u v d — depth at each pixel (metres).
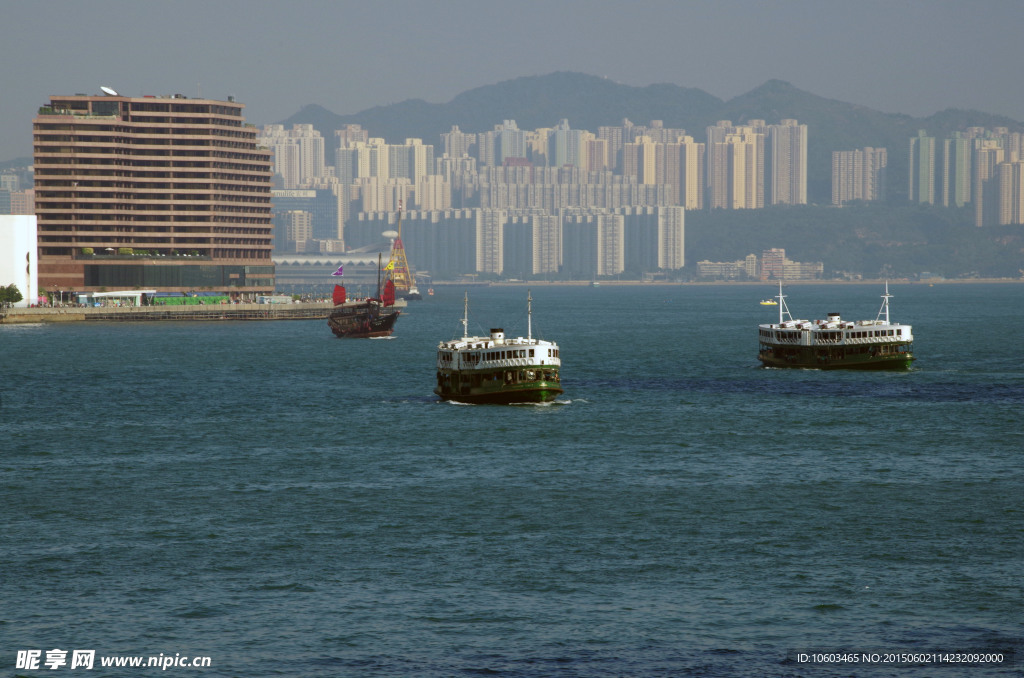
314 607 183.12
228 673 160.50
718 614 180.50
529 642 170.12
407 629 174.62
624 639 171.12
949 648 167.88
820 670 161.50
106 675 159.88
